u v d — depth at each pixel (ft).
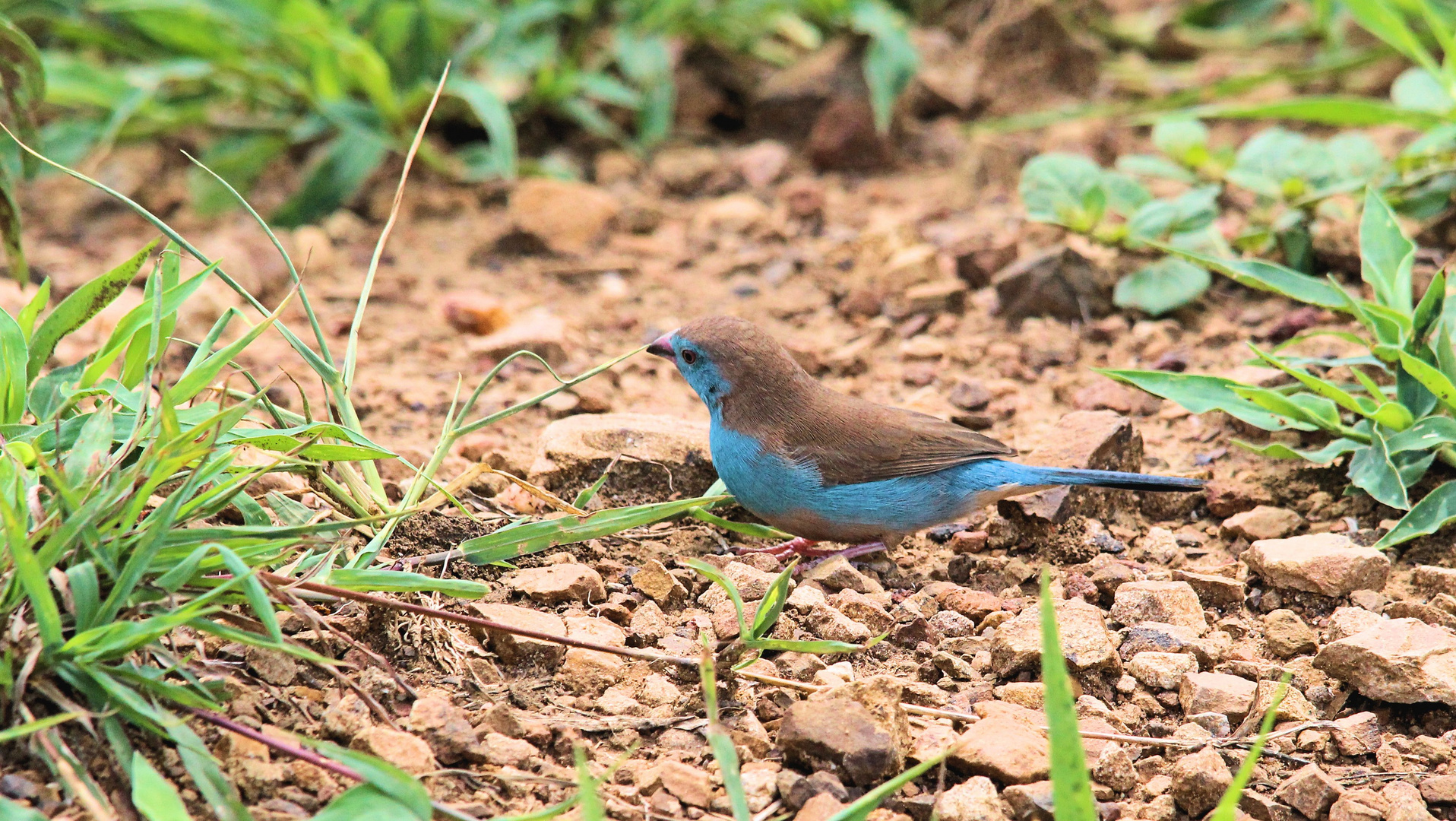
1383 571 29.55
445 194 54.19
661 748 23.73
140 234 50.62
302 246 49.70
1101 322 44.21
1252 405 34.55
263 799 20.97
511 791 22.11
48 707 20.98
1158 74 61.82
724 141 59.21
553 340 41.93
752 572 29.55
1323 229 47.01
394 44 53.21
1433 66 43.83
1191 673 26.68
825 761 22.74
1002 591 30.73
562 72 57.11
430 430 37.96
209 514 23.67
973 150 57.06
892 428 30.89
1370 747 24.64
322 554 26.14
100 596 21.57
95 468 22.39
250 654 23.72
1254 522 32.81
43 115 55.98
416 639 25.38
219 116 55.93
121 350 26.61
